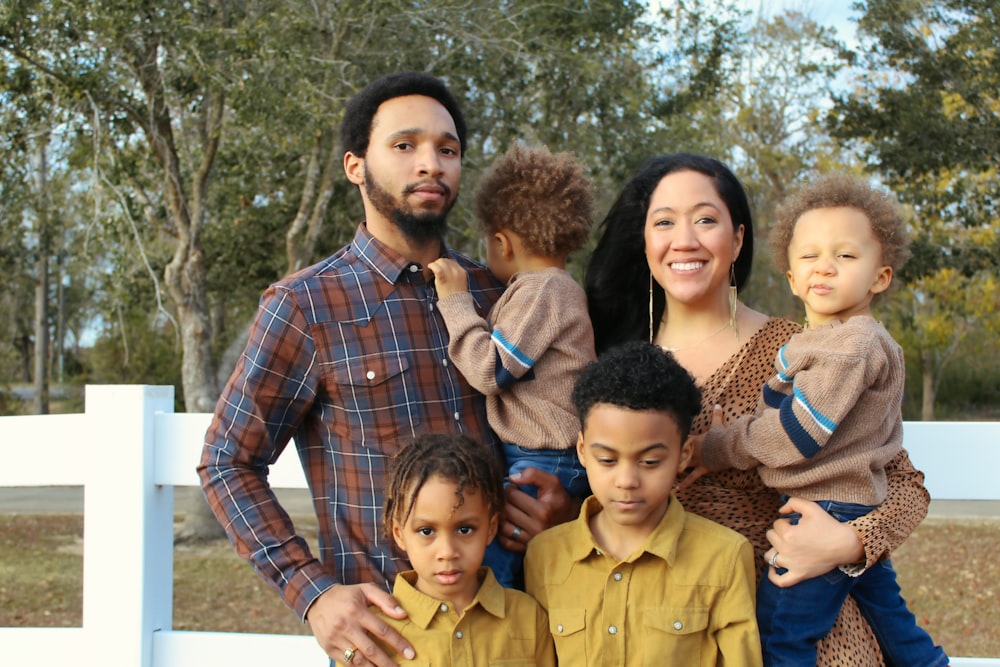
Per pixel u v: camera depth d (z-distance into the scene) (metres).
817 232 2.51
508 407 2.60
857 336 2.32
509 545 2.55
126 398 2.97
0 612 8.72
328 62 9.45
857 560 2.32
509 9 11.05
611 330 2.96
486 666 2.32
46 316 24.80
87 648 2.94
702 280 2.59
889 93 15.95
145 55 10.00
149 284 12.89
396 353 2.50
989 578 9.35
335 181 12.04
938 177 16.42
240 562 10.48
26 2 9.12
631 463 2.26
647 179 2.73
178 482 2.97
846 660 2.39
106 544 2.95
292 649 2.89
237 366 2.53
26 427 3.02
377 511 2.44
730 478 2.53
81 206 12.37
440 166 2.50
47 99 10.07
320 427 2.53
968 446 2.75
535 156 2.84
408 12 10.05
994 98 15.57
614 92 11.52
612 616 2.34
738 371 2.60
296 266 11.05
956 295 20.83
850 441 2.34
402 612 2.31
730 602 2.31
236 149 11.91
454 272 2.60
